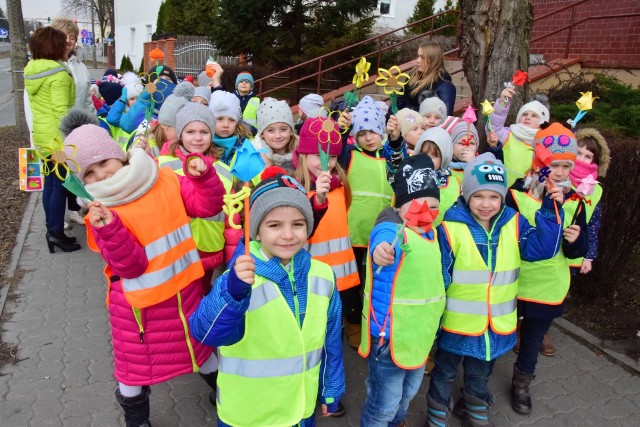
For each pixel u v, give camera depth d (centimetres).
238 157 233
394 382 258
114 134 566
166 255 244
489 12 481
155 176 246
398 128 342
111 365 350
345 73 1273
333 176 315
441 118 395
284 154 366
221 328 187
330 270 230
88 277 485
